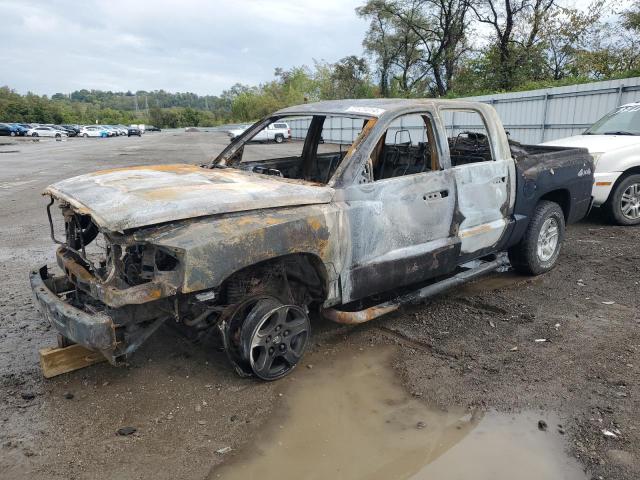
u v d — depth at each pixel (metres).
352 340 4.17
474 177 4.51
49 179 14.77
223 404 3.28
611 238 7.06
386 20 38.59
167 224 2.94
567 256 6.27
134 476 2.64
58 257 3.72
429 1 34.19
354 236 3.68
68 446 2.88
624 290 5.12
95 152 27.78
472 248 4.61
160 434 2.98
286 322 3.55
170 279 2.91
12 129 56.69
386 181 3.88
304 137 5.20
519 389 3.40
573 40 26.28
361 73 48.62
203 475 2.65
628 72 19.36
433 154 4.29
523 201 5.05
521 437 2.92
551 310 4.68
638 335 4.12
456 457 2.77
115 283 2.97
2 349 4.03
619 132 8.21
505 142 4.95
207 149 29.62
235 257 3.04
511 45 28.80
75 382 3.55
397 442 2.90
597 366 3.66
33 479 2.62
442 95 34.78
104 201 3.12
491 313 4.66
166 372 3.67
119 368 3.72
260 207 3.24
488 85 29.19
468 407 3.22
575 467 2.67
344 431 3.01
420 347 4.04
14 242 7.33
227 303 3.44
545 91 15.94
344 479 2.62
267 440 2.93
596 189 7.47
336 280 3.67
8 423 3.09
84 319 2.93
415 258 4.09
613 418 3.06
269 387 3.48
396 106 4.09
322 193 3.54
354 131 4.40
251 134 5.00
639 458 2.71
